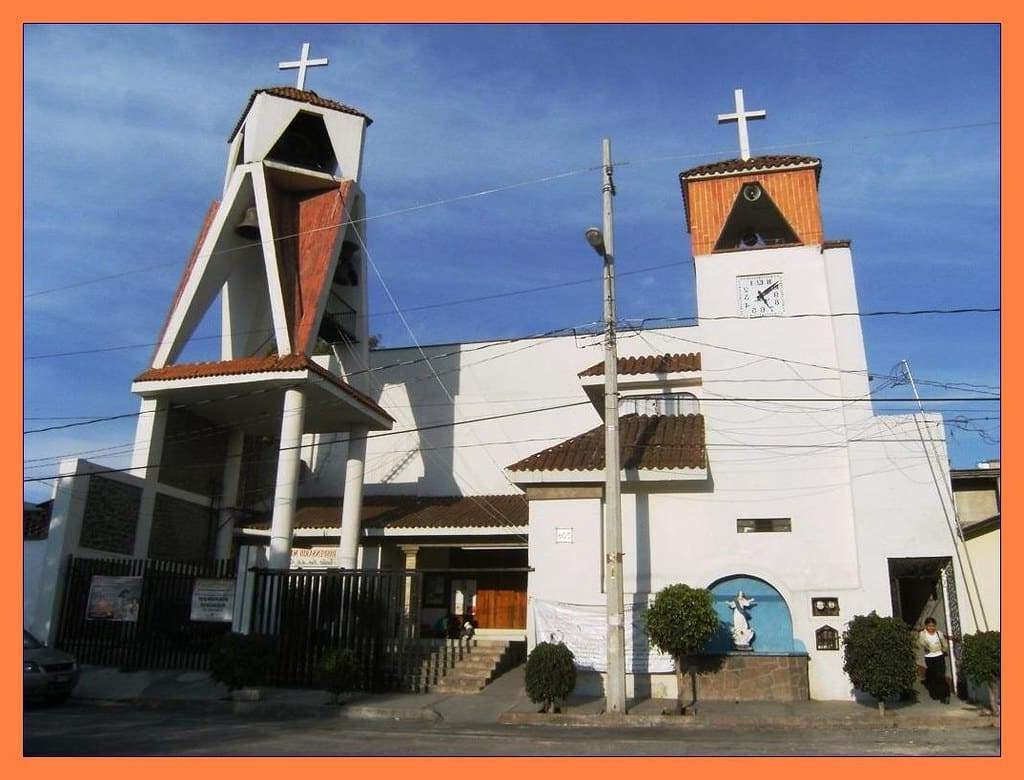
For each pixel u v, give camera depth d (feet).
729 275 61.46
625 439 60.18
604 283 52.13
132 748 33.65
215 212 80.59
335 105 82.38
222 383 68.49
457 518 80.64
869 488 53.78
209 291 76.89
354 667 50.60
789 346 58.85
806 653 52.08
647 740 37.45
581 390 92.58
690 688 51.88
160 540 71.82
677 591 49.83
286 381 67.56
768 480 56.18
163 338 74.28
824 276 60.18
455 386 96.12
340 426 80.79
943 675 51.37
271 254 73.20
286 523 65.67
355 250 84.23
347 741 36.50
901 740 37.65
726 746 35.29
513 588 83.71
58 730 39.37
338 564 76.13
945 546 51.62
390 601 57.31
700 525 55.88
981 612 49.70
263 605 58.85
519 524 78.23
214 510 79.51
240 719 45.88
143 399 72.49
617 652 46.73
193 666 58.70
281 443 67.41
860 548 52.90
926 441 53.78
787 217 62.34
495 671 59.47
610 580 47.57
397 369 98.32
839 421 56.39
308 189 80.48
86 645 60.44
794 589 53.62
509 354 95.66
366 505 89.97
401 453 95.55
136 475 70.13
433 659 58.49
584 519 56.75
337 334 82.23
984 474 58.29
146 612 60.23
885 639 45.47
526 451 92.17
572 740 37.45
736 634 53.57
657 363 64.75
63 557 61.57
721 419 58.18
